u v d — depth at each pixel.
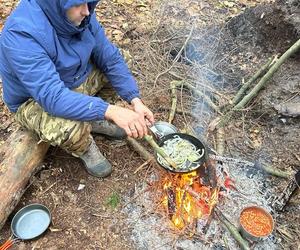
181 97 1.38
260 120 1.33
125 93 1.15
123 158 1.22
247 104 1.36
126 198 1.12
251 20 1.54
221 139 1.26
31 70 0.92
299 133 1.27
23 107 1.08
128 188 1.15
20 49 0.91
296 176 1.05
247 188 1.13
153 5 1.83
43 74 0.93
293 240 1.03
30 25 0.91
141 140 1.27
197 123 1.32
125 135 1.26
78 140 1.05
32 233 1.04
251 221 1.01
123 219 1.08
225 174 1.15
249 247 0.99
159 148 1.00
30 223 1.06
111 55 1.14
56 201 1.13
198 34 1.62
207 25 1.70
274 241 1.03
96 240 1.05
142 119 0.98
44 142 1.15
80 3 0.88
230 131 1.31
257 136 1.29
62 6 0.89
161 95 1.40
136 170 1.18
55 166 1.20
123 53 1.34
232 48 1.55
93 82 1.20
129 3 1.82
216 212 1.05
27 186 1.12
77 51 1.03
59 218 1.09
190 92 1.42
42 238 1.05
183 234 1.03
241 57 1.52
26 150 1.10
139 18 1.74
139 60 1.52
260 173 1.17
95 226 1.07
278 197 1.11
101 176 1.17
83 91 1.15
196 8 1.82
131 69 1.47
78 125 1.03
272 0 1.89
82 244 1.04
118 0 1.83
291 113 1.28
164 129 1.19
